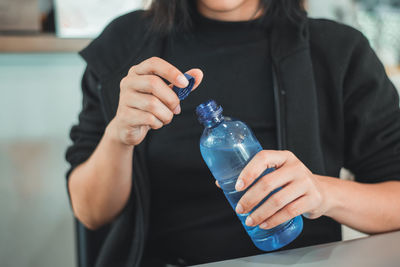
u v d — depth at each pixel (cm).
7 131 156
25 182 160
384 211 76
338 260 58
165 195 92
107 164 81
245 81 90
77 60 162
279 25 91
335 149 91
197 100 90
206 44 93
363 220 76
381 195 77
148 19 98
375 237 66
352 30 93
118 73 92
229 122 68
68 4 149
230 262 60
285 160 61
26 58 154
